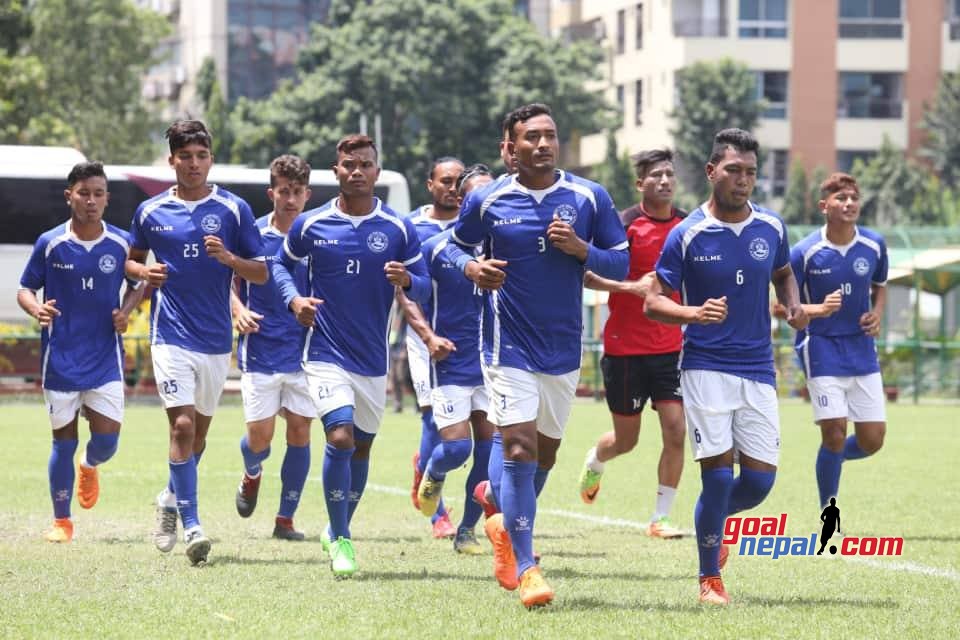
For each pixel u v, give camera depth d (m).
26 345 80.75
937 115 156.38
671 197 28.94
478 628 18.48
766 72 156.62
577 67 145.88
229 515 31.59
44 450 47.56
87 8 130.38
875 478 39.53
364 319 23.41
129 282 27.61
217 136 152.50
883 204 150.25
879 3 158.12
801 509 32.16
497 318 20.73
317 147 139.00
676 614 19.50
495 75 140.88
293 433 27.97
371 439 24.31
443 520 28.41
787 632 18.30
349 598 20.66
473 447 27.03
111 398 27.61
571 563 24.58
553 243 20.20
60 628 18.48
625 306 29.20
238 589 21.44
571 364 20.92
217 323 25.84
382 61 137.88
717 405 20.66
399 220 23.61
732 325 20.84
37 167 86.25
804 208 149.62
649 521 30.92
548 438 21.64
